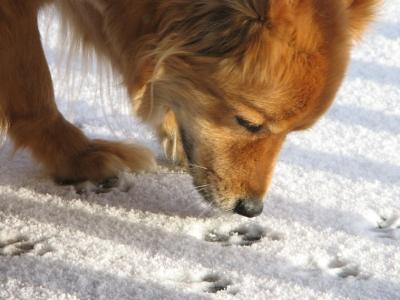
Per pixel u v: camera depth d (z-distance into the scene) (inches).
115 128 244.7
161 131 219.9
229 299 161.6
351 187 214.1
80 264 170.2
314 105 175.8
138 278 167.2
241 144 187.3
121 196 203.9
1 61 193.0
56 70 258.7
